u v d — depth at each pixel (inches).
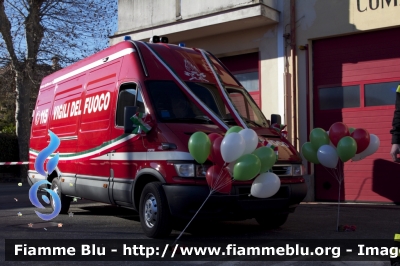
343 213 376.8
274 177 242.8
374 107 420.8
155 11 538.0
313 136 285.6
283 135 309.6
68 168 364.8
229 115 293.7
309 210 395.9
